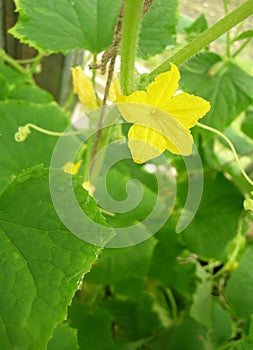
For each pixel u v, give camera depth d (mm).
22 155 469
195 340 498
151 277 548
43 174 285
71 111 700
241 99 451
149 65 580
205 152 527
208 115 448
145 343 555
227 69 460
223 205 536
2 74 532
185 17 538
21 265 271
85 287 557
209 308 515
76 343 402
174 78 254
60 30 433
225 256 527
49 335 262
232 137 564
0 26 563
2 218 281
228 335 495
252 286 435
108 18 425
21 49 609
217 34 291
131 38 268
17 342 263
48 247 272
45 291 267
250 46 581
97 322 542
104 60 304
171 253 542
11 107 476
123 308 592
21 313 266
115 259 532
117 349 536
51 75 625
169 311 594
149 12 429
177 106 262
